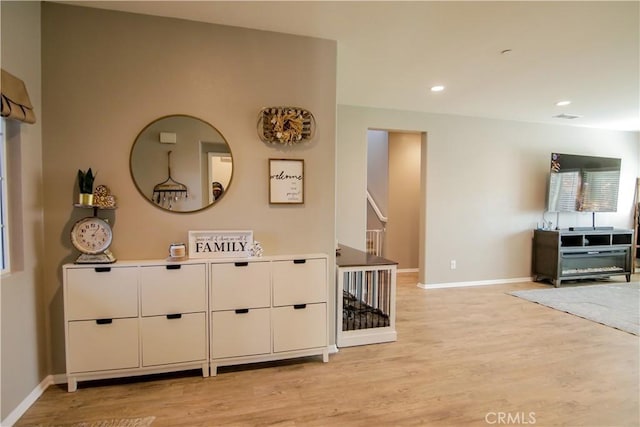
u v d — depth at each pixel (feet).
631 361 8.96
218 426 6.30
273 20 8.05
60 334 7.71
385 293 10.48
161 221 8.17
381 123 15.52
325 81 9.03
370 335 9.99
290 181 8.93
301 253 9.09
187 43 8.15
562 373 8.30
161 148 8.11
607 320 12.01
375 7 7.37
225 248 8.30
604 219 20.01
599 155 19.36
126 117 7.89
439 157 16.44
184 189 8.26
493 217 17.52
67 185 7.63
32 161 7.11
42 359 7.41
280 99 8.78
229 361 8.12
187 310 7.80
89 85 7.68
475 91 12.87
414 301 14.39
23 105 6.46
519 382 7.88
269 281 8.28
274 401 7.09
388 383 7.81
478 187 17.17
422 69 10.74
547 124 18.22
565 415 6.66
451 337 10.54
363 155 15.39
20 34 6.67
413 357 9.14
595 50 9.28
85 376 7.38
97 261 7.40
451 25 8.06
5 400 6.19
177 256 7.88
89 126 7.70
